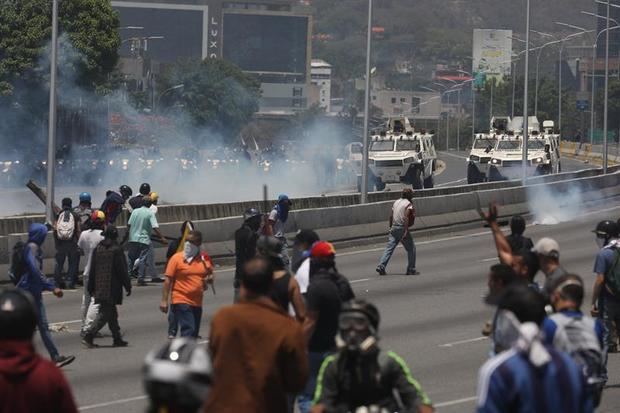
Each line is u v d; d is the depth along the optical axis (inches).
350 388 789.9
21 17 6609.3
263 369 812.6
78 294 2332.7
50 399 631.8
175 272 1552.7
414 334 1833.2
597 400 924.6
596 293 1408.7
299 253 1289.4
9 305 632.4
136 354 1675.7
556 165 6023.6
